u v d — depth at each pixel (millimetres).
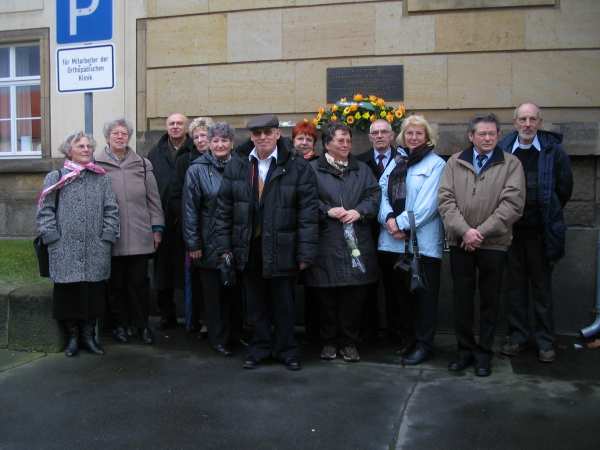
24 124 8188
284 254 4598
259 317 4824
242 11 6781
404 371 4695
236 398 4164
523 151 4910
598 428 3666
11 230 7902
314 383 4438
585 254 5605
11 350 5262
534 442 3496
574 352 5156
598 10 5969
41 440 3580
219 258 4793
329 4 6543
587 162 5691
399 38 6398
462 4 6211
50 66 7723
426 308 4848
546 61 6090
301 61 6641
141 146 6918
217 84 6891
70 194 4973
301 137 5324
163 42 7055
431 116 6352
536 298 4973
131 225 5293
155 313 6469
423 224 4746
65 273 4934
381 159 5363
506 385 4375
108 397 4203
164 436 3615
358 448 3441
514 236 5000
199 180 5035
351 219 4758
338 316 5035
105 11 5078
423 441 3512
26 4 7789
